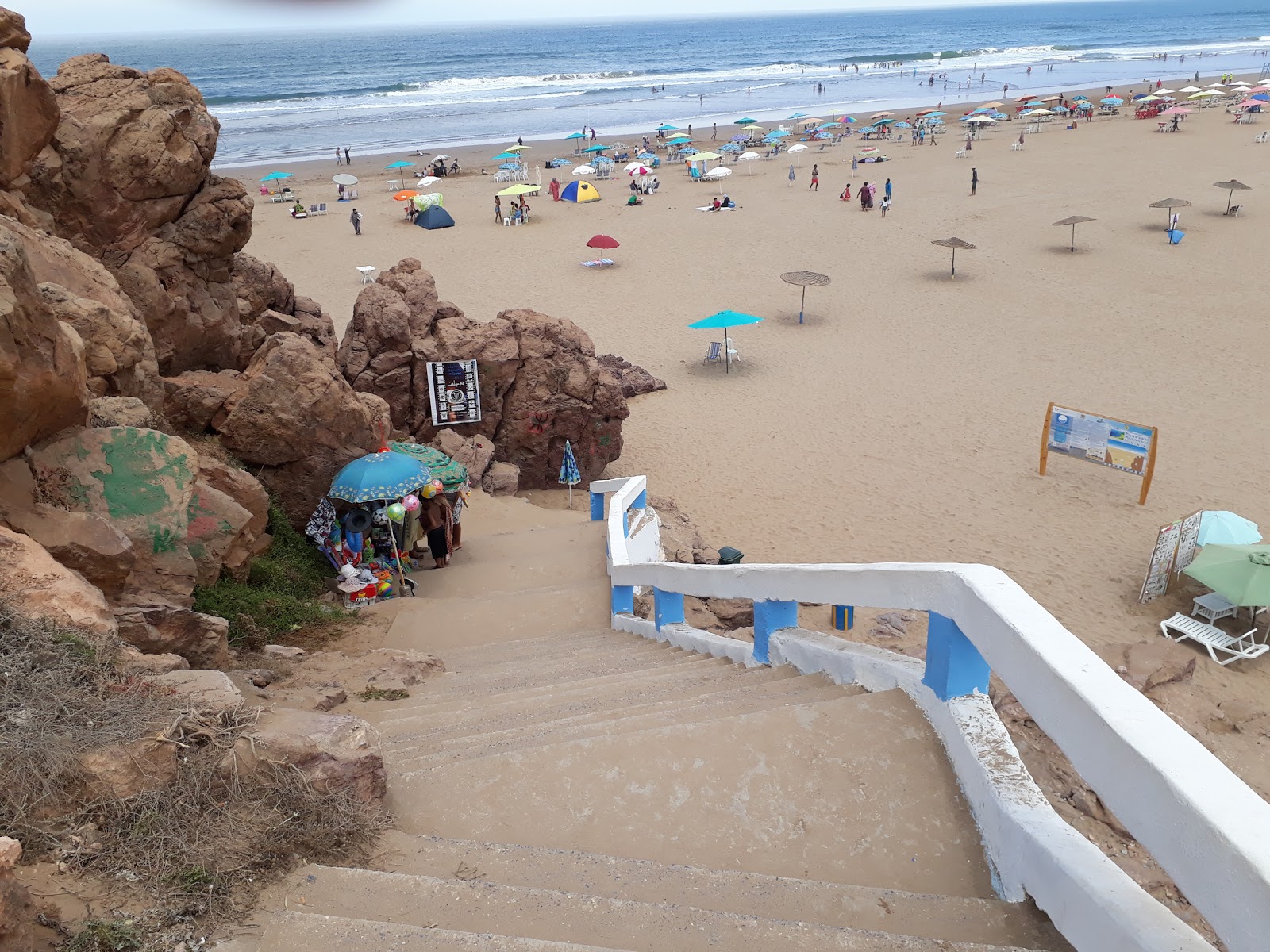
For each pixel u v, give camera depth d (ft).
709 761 12.07
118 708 11.34
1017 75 392.47
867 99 323.98
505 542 44.01
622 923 8.93
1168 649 34.96
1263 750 31.63
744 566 18.76
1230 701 35.06
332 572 37.40
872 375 82.74
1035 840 9.22
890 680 13.58
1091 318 93.50
